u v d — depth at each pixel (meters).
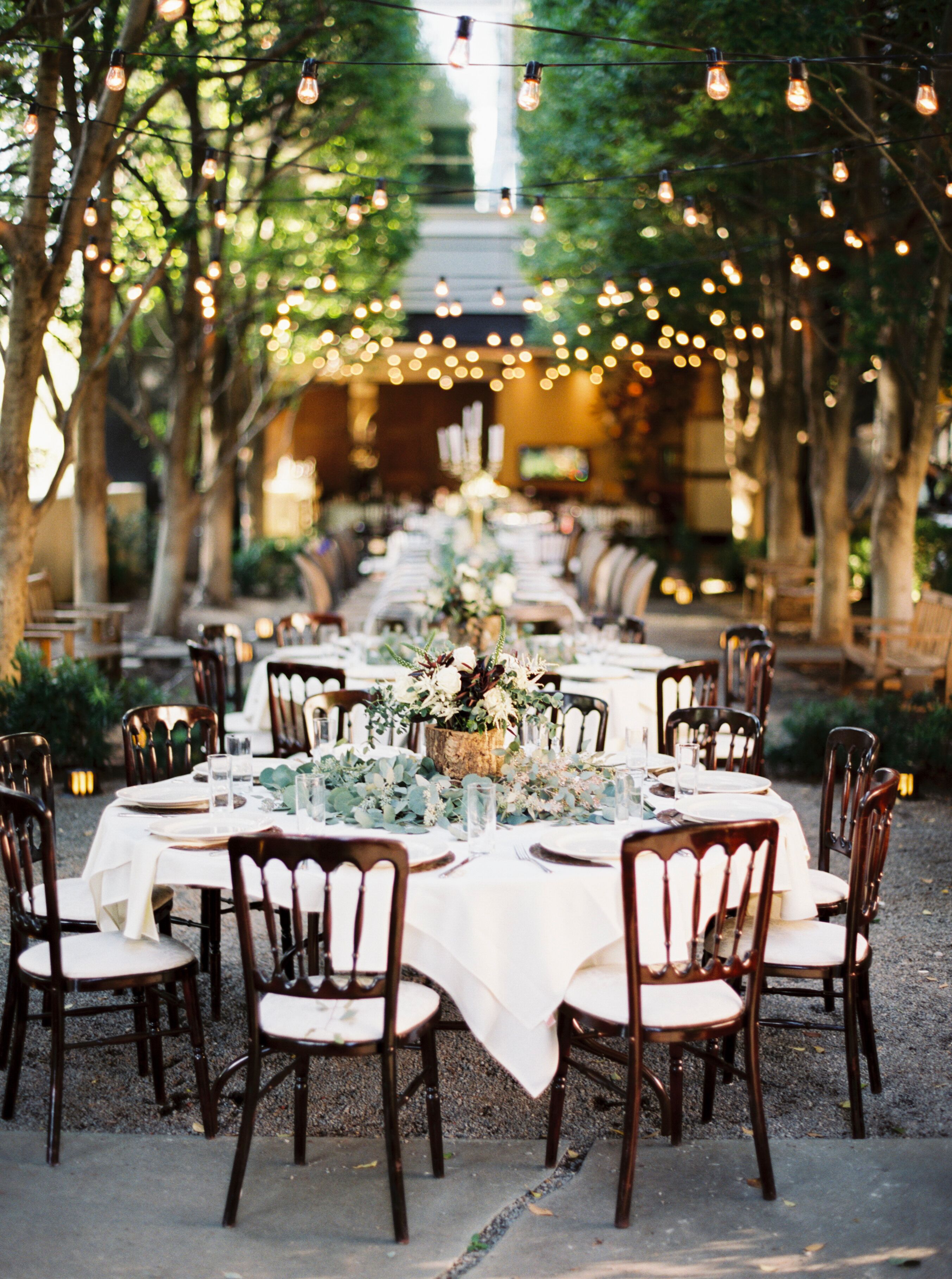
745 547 19.77
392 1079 3.39
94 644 10.99
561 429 28.45
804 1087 4.21
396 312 16.20
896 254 10.14
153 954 3.91
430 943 3.74
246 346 15.75
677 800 4.29
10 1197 3.48
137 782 4.94
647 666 7.59
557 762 4.45
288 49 9.44
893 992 5.03
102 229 9.39
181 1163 3.69
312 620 8.74
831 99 8.44
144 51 8.30
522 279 21.14
